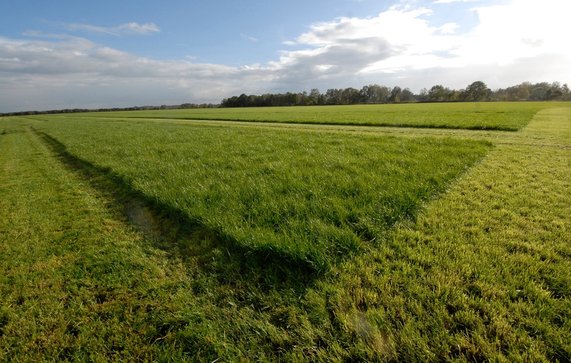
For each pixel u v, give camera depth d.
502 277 3.07
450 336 2.38
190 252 4.07
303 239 3.80
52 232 5.02
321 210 4.82
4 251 4.40
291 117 37.72
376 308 2.76
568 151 9.30
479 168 7.35
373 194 5.37
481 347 2.28
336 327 2.61
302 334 2.55
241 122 33.78
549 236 3.89
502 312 2.60
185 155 10.68
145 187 6.70
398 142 11.29
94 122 43.41
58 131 28.28
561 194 5.41
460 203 5.10
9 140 24.34
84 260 4.02
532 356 2.18
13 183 8.89
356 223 4.36
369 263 3.46
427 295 2.85
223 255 3.87
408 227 4.32
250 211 4.98
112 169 8.98
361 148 10.26
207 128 23.42
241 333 2.66
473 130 17.56
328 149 10.41
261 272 3.46
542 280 3.01
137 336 2.69
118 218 5.53
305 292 3.05
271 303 2.97
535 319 2.50
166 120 43.75
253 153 10.44
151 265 3.78
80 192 7.36
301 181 6.46
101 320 2.94
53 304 3.18
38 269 3.86
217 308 2.98
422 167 7.23
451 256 3.52
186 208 5.15
